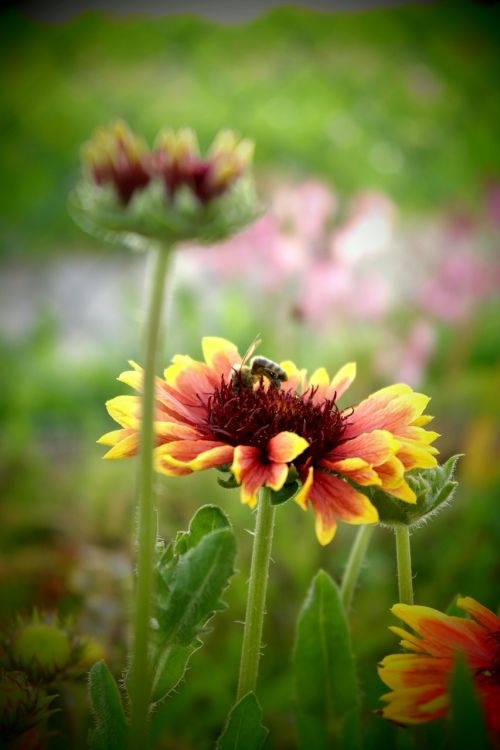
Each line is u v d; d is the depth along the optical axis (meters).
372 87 1.83
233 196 0.27
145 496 0.28
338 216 0.98
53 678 0.38
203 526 0.33
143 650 0.29
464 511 0.68
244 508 0.66
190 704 0.48
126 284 1.32
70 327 1.28
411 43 2.00
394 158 1.65
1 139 1.85
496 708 0.29
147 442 0.28
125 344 1.16
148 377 0.28
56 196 1.79
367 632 0.52
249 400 0.35
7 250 1.68
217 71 1.94
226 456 0.32
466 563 0.62
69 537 0.68
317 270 0.77
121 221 0.27
